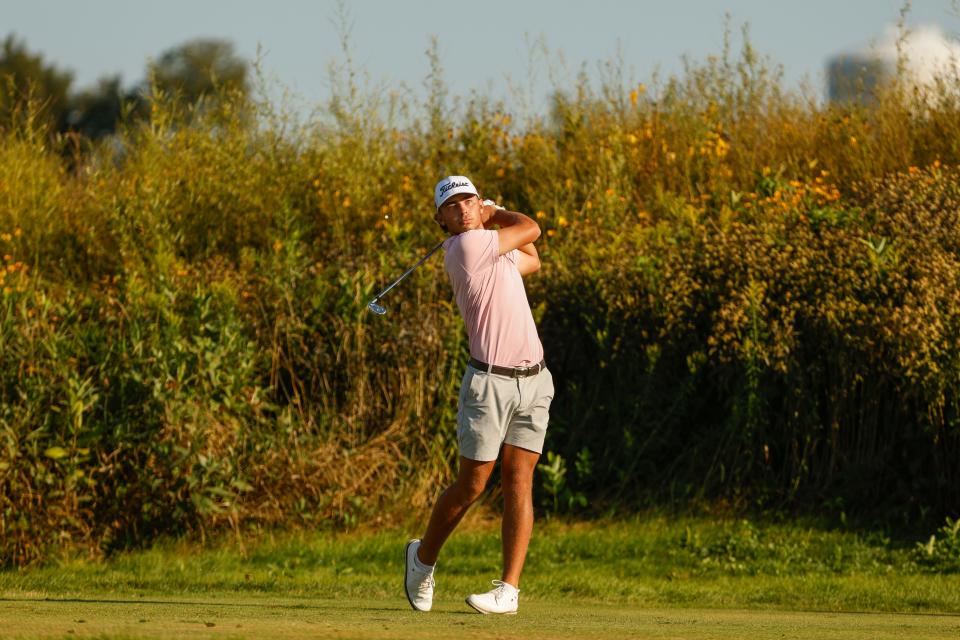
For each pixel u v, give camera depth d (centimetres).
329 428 3831
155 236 4481
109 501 3447
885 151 4528
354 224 4600
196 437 3412
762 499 3612
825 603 2608
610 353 3844
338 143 5025
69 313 3734
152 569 3152
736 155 4747
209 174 4856
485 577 3050
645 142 4900
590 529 3600
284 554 3328
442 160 4938
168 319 3669
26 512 3288
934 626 1662
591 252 3981
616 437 3838
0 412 3366
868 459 3559
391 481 3741
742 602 2630
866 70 4850
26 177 4919
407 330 3847
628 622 1606
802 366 3609
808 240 3747
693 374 3706
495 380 1750
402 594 2662
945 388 3353
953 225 3697
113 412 3516
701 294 3784
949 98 4684
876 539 3366
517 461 1789
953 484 3447
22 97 5438
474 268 1758
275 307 3972
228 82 5338
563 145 4984
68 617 1486
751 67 4988
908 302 3388
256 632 1257
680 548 3341
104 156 5212
